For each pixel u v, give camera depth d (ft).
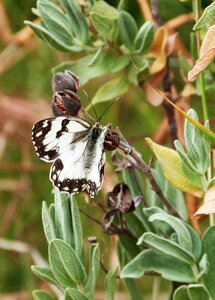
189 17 2.34
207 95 2.21
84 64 2.18
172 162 1.86
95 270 1.88
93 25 2.12
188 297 1.90
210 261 1.90
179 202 2.03
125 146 1.85
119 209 1.95
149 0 2.40
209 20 1.84
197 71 1.85
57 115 1.86
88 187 1.84
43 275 1.88
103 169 1.82
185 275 1.90
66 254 1.84
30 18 2.88
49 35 2.09
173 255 1.87
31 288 2.81
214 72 2.17
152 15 2.30
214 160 1.87
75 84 1.86
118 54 2.18
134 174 2.03
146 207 2.00
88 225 2.65
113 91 2.21
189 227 1.90
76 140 1.86
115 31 2.15
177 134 2.26
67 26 2.12
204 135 1.83
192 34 2.07
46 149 1.85
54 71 2.18
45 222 1.87
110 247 2.65
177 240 1.93
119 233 2.01
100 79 2.81
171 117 2.24
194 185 1.86
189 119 1.82
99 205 2.03
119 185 1.96
